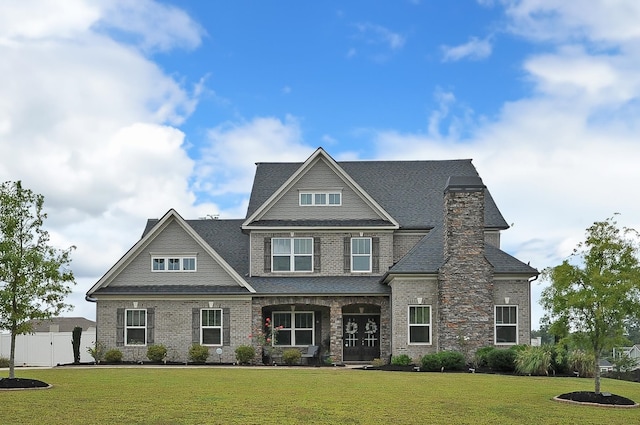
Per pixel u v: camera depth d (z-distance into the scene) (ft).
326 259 112.88
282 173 126.62
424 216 116.06
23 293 66.95
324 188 114.32
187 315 107.14
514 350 88.38
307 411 51.39
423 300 99.30
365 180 123.75
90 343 132.46
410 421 48.21
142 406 53.21
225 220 127.75
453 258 96.53
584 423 49.37
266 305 107.34
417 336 99.35
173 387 66.03
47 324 179.52
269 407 53.11
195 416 48.83
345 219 113.91
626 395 66.39
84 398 57.67
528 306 99.25
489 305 95.66
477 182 97.60
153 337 106.83
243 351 103.65
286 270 113.09
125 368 92.79
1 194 67.05
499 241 114.11
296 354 104.27
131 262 109.60
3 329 67.77
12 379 66.28
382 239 112.88
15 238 67.41
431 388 67.00
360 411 51.83
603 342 60.29
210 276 109.09
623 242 60.13
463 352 94.79
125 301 107.45
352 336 111.65
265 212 114.21
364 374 82.58
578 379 80.74
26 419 47.34
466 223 96.89
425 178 124.16
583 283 60.54
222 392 62.13
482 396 61.36
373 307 112.37
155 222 127.85
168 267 109.40
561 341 61.82
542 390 66.85
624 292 58.23
